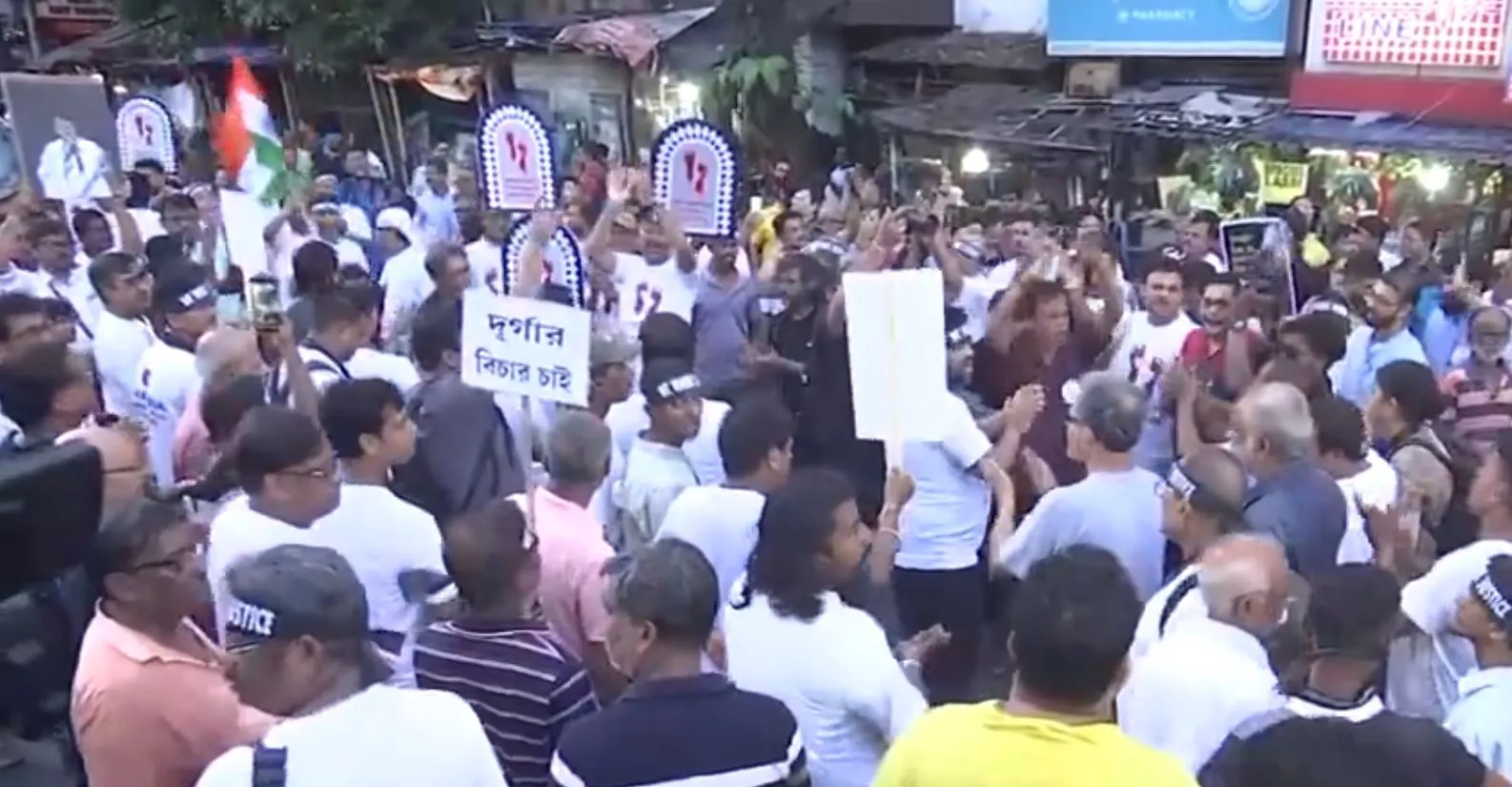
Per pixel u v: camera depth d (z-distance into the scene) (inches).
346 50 834.8
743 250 425.4
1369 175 579.5
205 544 159.3
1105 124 623.5
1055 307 263.9
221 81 954.1
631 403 226.4
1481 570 141.6
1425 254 464.8
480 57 832.3
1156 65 669.9
